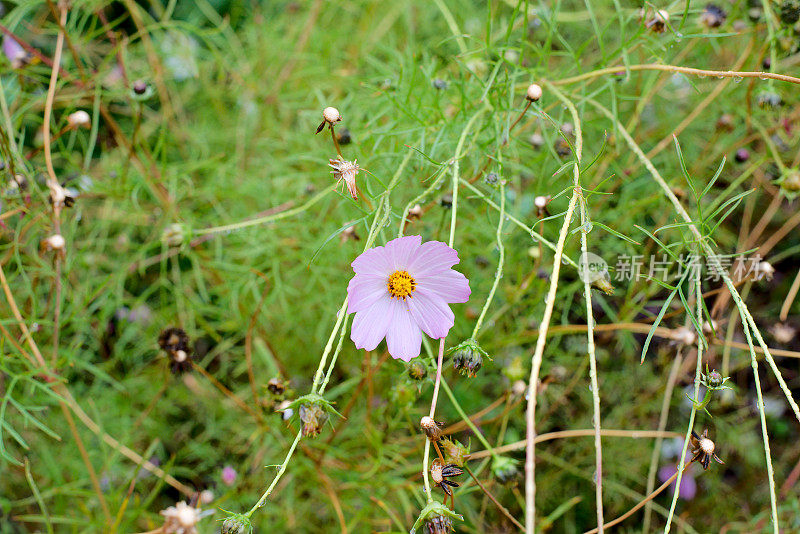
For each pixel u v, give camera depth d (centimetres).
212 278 77
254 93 83
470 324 71
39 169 63
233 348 75
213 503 65
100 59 84
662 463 74
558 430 74
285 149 82
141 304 76
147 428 73
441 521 46
